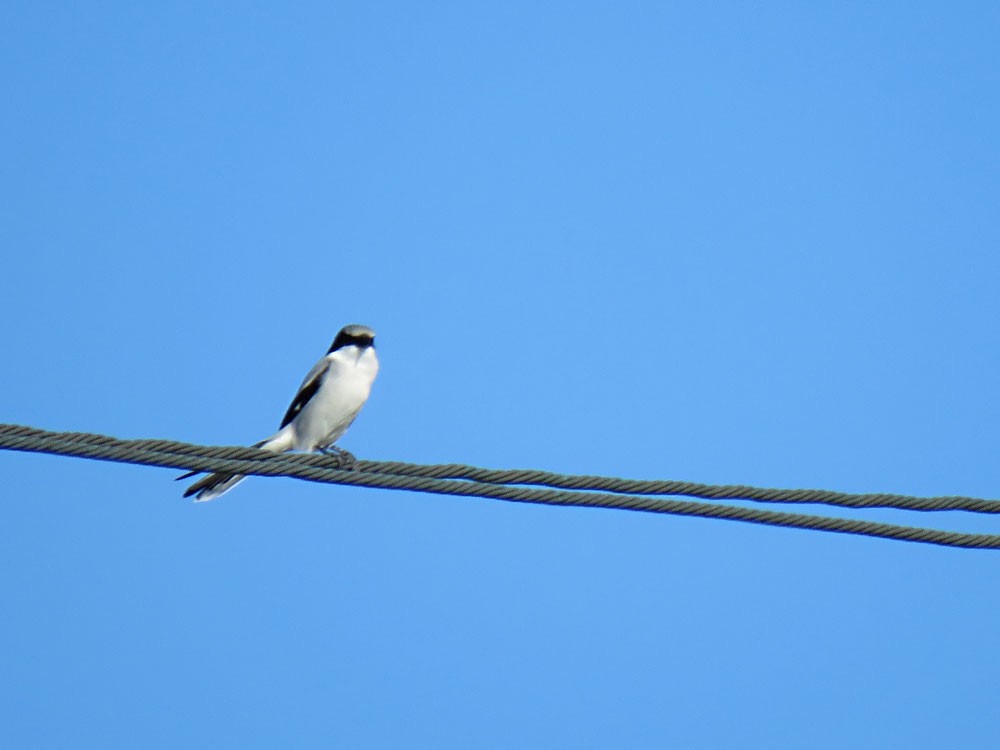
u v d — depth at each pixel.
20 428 9.92
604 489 11.05
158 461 10.34
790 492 11.28
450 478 10.91
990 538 11.46
